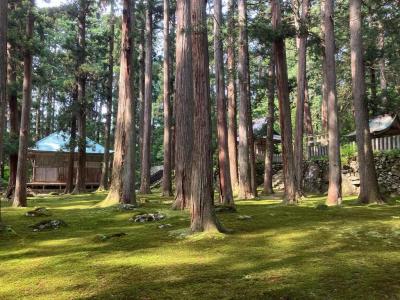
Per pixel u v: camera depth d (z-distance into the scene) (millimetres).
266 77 22703
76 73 26219
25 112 15367
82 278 5324
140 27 28688
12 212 13102
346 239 7488
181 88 13203
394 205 13562
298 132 18844
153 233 8625
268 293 4539
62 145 29375
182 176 12938
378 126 21156
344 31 24062
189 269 5617
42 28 19109
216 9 16203
